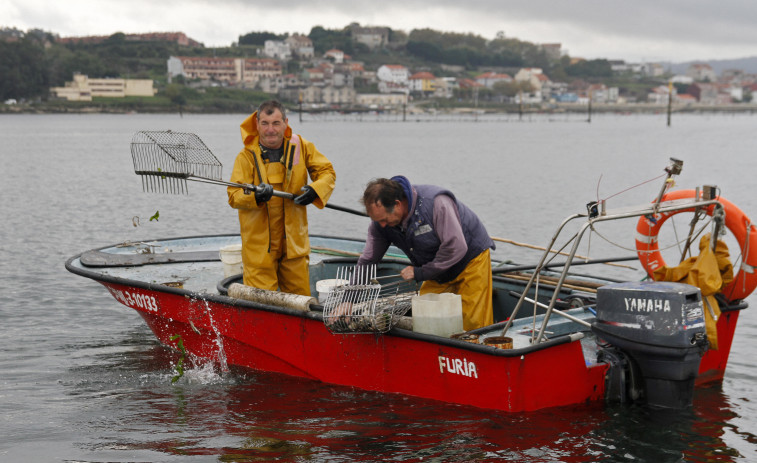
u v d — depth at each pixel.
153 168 7.08
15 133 83.19
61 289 10.27
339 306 5.73
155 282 7.57
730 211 5.98
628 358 5.39
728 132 96.19
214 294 6.82
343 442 5.16
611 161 41.97
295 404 5.91
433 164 39.47
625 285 5.35
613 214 5.46
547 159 44.03
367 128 117.19
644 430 5.20
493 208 20.17
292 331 6.39
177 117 168.00
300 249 6.93
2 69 177.62
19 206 20.41
